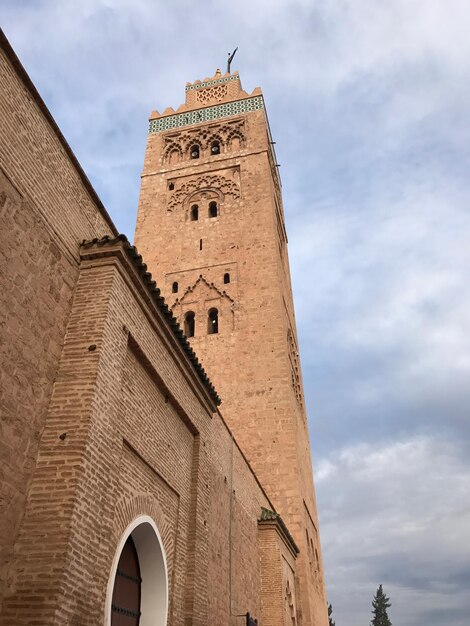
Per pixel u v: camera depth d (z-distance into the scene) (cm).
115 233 1221
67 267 1005
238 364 2806
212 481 1583
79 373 914
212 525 1530
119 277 1052
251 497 2091
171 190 3591
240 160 3594
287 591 2169
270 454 2559
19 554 743
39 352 881
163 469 1222
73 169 1083
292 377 3002
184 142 3847
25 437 811
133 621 1063
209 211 3422
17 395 809
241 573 1784
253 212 3319
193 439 1473
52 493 791
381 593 9175
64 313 972
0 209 833
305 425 3309
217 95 4166
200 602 1287
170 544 1223
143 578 1128
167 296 3111
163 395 1274
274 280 3025
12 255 847
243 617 1714
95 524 835
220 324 2953
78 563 771
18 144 905
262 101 3894
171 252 3275
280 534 2173
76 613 749
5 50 900
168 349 1280
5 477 753
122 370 1030
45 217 957
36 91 967
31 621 689
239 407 2694
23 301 859
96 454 870
